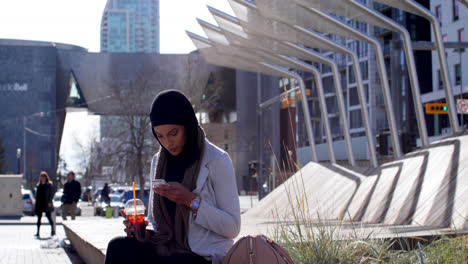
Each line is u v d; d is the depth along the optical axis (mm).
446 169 8773
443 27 45312
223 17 14500
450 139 9898
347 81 68250
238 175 68062
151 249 2975
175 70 61062
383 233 5543
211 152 3150
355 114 66562
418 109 11562
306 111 17438
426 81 51938
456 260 3865
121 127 46500
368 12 11656
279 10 12383
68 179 20781
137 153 43688
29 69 70312
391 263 4059
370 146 13172
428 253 4152
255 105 68625
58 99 71188
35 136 70562
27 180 69812
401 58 51844
